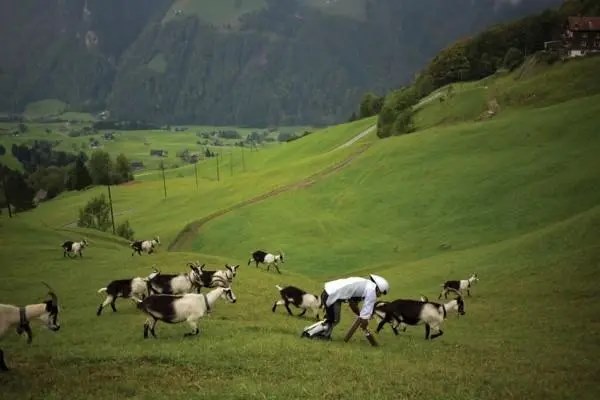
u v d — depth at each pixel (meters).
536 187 80.75
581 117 99.19
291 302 31.97
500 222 76.00
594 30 144.50
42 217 179.75
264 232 95.88
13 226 74.31
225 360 19.77
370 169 111.31
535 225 72.00
